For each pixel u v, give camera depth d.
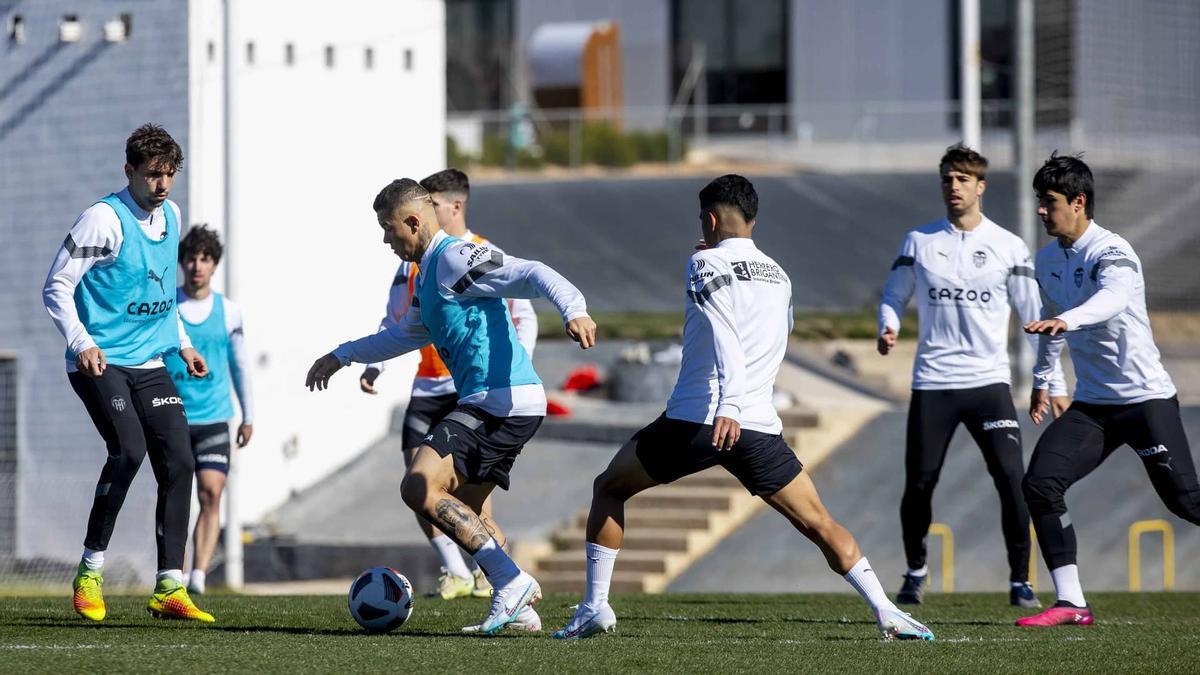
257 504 55.22
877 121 132.25
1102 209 90.56
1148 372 24.64
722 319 20.00
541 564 50.28
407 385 62.22
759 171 129.62
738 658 19.19
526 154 132.88
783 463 20.58
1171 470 24.50
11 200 55.00
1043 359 28.12
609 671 18.03
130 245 22.50
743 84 142.75
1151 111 91.75
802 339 73.88
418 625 23.45
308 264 55.50
